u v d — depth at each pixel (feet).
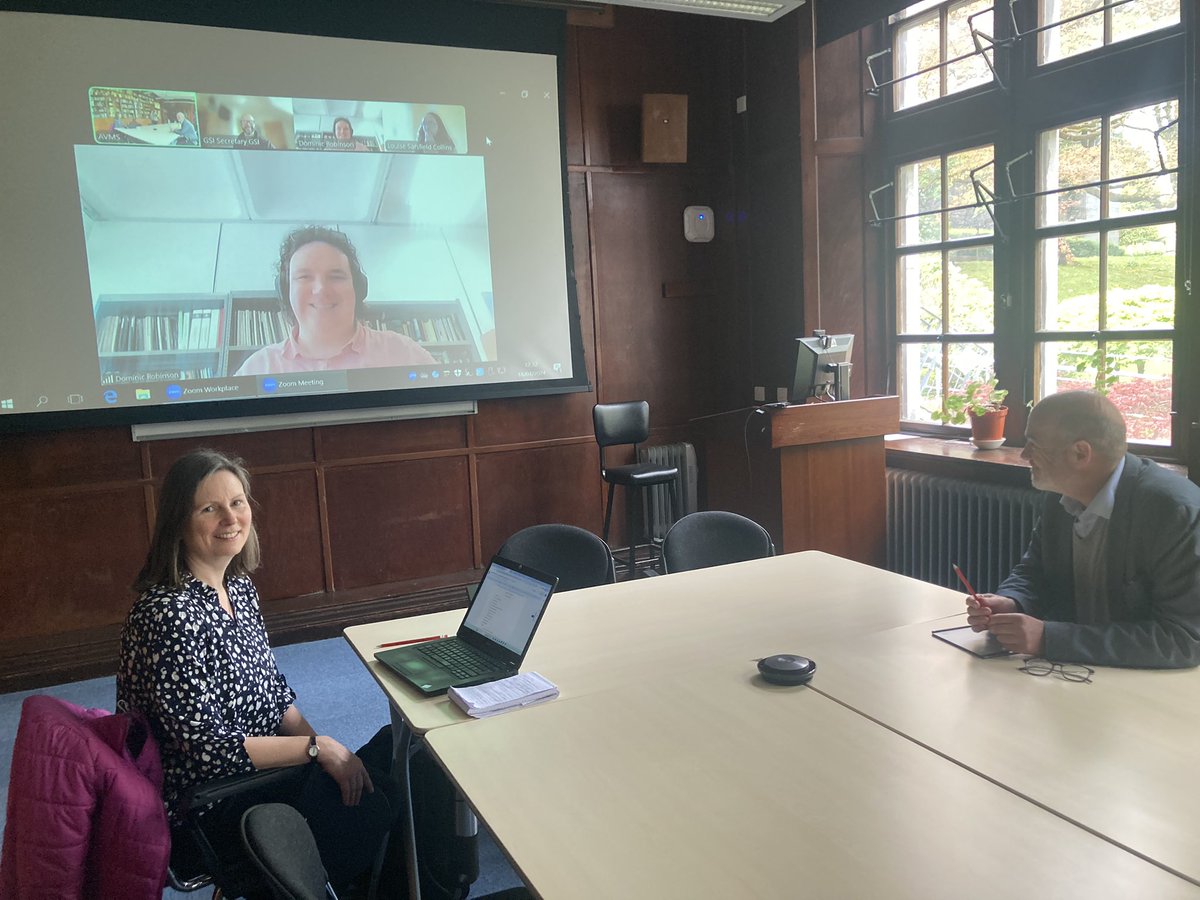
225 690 5.79
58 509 12.39
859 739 4.77
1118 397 12.34
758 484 12.85
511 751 4.83
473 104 14.11
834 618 6.93
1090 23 12.14
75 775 4.27
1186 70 10.89
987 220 13.89
